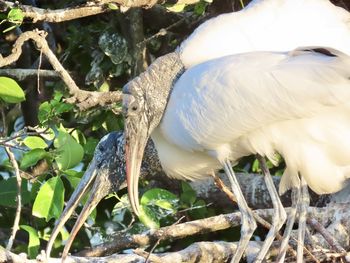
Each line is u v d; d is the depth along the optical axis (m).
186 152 11.88
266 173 11.76
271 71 11.08
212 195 13.45
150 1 11.82
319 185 11.59
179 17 13.58
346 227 12.38
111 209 13.65
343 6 13.37
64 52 13.85
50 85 14.38
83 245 13.49
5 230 13.59
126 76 13.71
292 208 11.77
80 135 12.98
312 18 11.72
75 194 12.35
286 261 12.16
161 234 11.97
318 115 11.20
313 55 11.12
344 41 11.75
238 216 12.12
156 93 11.77
